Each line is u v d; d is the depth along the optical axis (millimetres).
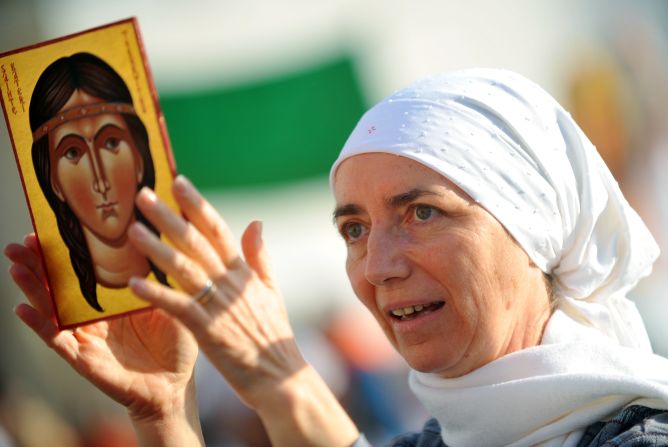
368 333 18078
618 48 21141
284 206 19719
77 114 5211
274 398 5141
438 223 5758
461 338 5781
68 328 5398
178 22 19672
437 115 5898
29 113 5289
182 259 4906
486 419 5805
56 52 5211
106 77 5156
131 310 5312
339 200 6102
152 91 5102
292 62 19484
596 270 6047
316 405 5195
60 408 18531
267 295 5230
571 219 6020
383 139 5879
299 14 20125
